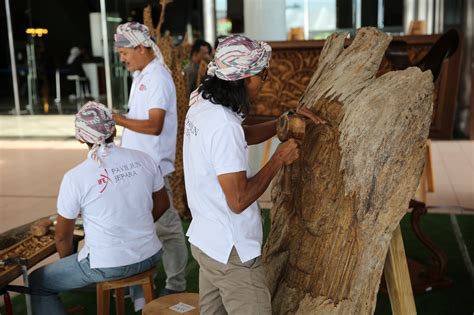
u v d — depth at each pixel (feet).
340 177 7.08
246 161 6.71
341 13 37.70
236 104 6.67
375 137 6.72
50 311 9.29
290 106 20.39
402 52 11.31
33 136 35.68
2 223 17.94
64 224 9.07
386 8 37.32
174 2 40.93
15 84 43.04
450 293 12.55
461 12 31.45
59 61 42.57
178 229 11.66
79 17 41.70
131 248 9.14
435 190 21.06
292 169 7.91
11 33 42.16
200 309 7.61
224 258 6.82
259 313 6.88
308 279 7.41
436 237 16.21
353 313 6.68
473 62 30.71
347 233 6.93
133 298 10.98
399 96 6.68
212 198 6.83
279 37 31.09
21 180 23.88
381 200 6.66
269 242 8.27
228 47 6.54
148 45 11.22
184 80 17.49
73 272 9.07
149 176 9.55
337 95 7.42
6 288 9.12
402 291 7.00
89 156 9.11
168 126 11.51
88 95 42.75
